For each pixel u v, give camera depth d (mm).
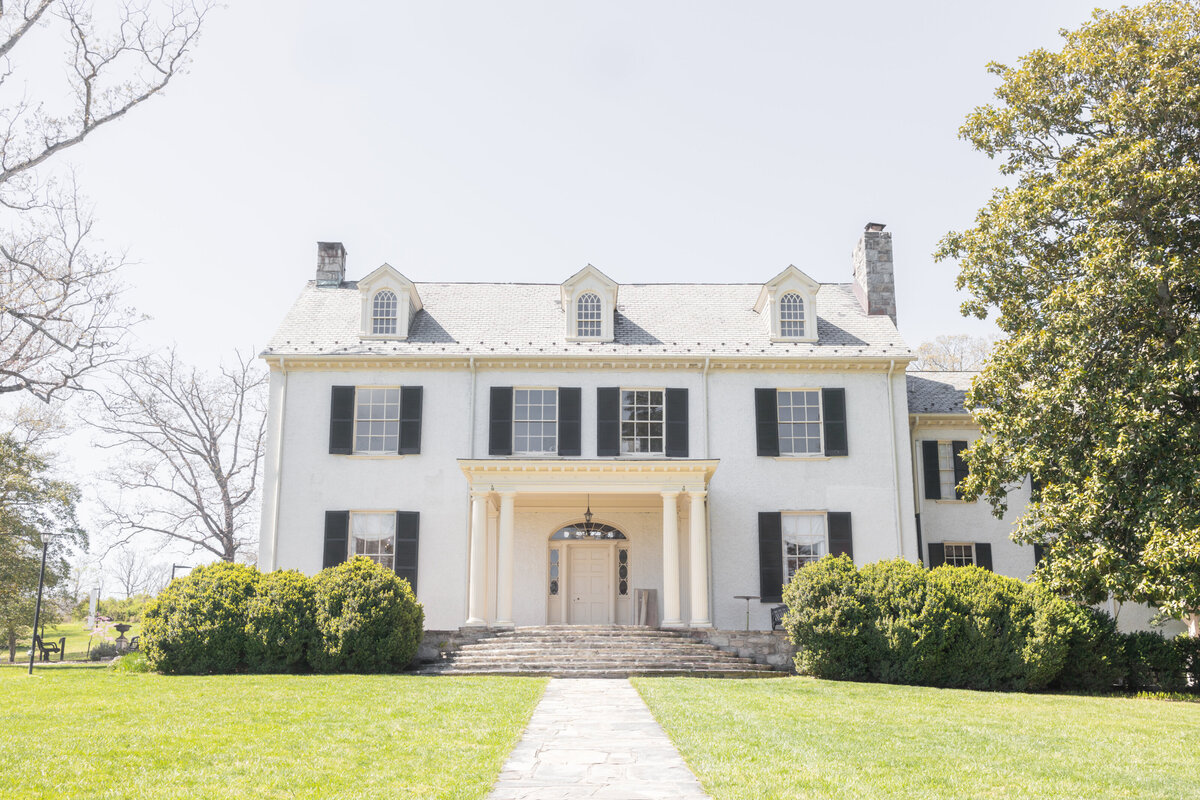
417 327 26609
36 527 39156
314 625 19672
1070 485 17219
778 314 26469
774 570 24516
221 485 37469
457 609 24016
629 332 26781
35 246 21672
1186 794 9102
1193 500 15617
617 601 25375
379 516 24688
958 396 27531
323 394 25125
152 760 9594
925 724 12703
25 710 12844
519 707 13383
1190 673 18609
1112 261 16797
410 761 9742
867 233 28578
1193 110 17281
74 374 22641
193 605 19531
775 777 9086
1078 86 19156
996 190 20406
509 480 22922
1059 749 11234
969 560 26062
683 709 13195
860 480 25219
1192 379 16125
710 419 25391
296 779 8883
